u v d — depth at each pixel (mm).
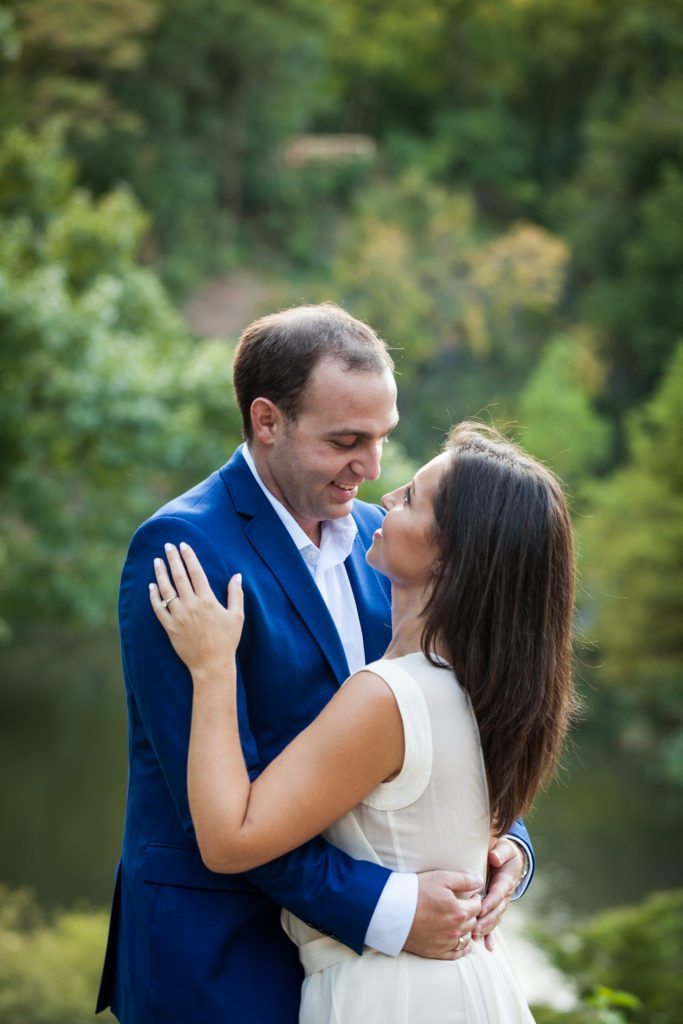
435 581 2322
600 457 37312
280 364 2369
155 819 2424
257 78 46500
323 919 2266
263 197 47750
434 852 2309
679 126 43594
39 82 36875
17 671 26609
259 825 2195
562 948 8859
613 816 19641
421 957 2293
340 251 43156
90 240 18484
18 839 16625
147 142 41156
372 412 2354
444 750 2271
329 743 2234
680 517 23375
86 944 9648
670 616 23547
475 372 40750
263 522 2477
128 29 38312
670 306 40781
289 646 2416
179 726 2305
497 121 55344
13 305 12945
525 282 41500
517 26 57156
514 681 2281
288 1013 2375
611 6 54625
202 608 2266
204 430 14281
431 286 40469
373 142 57875
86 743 21453
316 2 47969
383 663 2309
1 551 13148
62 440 13523
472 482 2299
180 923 2352
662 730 24438
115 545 14453
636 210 43938
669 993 8172
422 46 57312
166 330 18156
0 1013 8266
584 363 39906
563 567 2334
